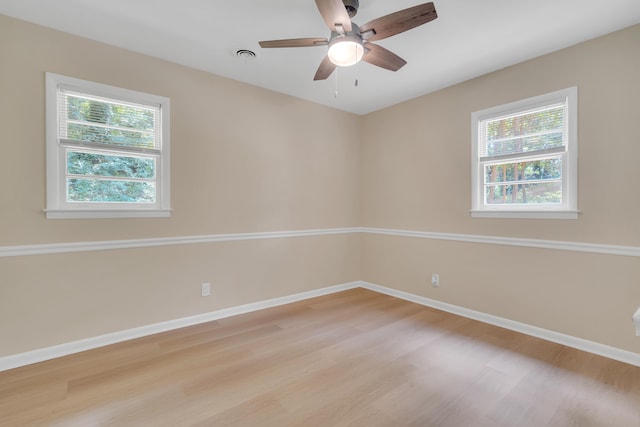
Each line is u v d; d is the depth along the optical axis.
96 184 2.53
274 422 1.65
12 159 2.18
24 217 2.22
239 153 3.24
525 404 1.79
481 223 3.07
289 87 3.39
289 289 3.65
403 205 3.83
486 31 2.31
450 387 1.96
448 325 2.96
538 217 2.68
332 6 1.62
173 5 2.04
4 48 2.15
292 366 2.21
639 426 1.61
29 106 2.23
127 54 2.60
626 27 2.23
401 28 1.83
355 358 2.32
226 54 2.69
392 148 3.95
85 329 2.45
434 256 3.49
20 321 2.21
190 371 2.14
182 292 2.91
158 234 2.77
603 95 2.34
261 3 2.01
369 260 4.27
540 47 2.53
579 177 2.46
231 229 3.20
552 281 2.60
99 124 2.52
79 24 2.26
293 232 3.67
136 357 2.32
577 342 2.47
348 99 3.76
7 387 1.94
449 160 3.34
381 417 1.68
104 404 1.78
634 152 2.21
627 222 2.24
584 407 1.76
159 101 2.76
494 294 2.98
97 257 2.50
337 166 4.11
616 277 2.29
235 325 2.96
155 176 2.79
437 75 3.06
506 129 2.92
